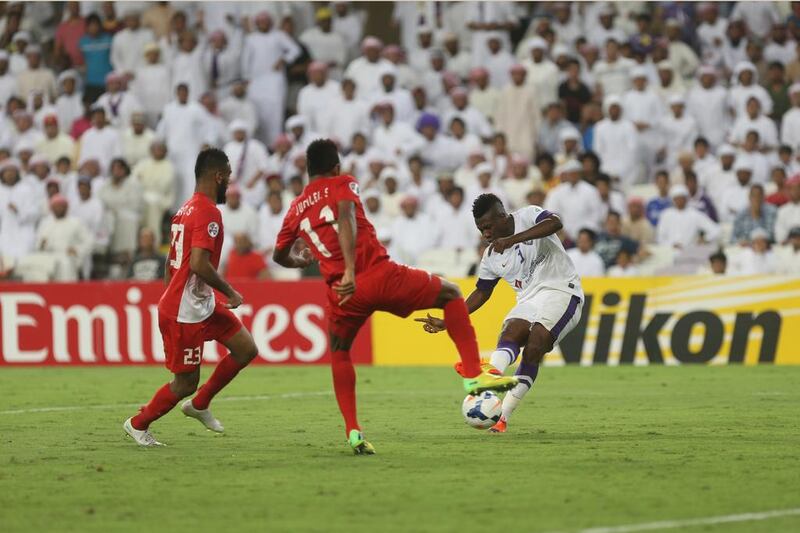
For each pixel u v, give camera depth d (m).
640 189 71.81
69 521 21.34
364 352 60.66
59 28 87.19
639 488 24.00
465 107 76.25
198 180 29.75
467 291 58.78
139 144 78.00
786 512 21.52
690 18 80.75
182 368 30.25
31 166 76.50
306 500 22.98
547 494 23.41
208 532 20.34
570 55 79.38
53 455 29.45
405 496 23.30
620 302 58.34
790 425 34.72
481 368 27.92
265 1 85.81
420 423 36.12
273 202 70.81
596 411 38.97
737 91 75.06
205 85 82.44
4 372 58.47
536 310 32.47
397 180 71.56
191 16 86.19
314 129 77.88
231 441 31.95
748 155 70.38
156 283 61.38
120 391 48.28
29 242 73.00
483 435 32.78
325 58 83.94
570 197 66.94
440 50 81.00
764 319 57.41
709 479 25.00
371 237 27.77
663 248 64.88
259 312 60.50
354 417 28.84
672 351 57.94
